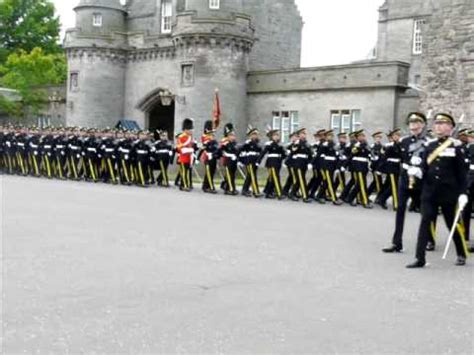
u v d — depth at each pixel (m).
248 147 23.33
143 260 9.95
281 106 41.00
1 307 7.16
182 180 25.50
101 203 18.30
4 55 66.62
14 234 12.08
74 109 48.91
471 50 26.27
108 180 28.77
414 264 10.24
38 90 56.16
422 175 10.78
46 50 70.00
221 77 41.34
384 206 20.28
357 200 21.61
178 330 6.54
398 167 19.64
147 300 7.62
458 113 26.62
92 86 48.41
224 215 16.34
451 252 12.02
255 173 23.12
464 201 10.55
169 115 50.84
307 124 39.66
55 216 14.88
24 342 6.07
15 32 68.25
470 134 16.89
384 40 56.69
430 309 7.62
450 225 10.91
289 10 50.81
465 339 6.54
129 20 52.25
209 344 6.14
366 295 8.20
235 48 41.75
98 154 28.89
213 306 7.44
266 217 16.22
